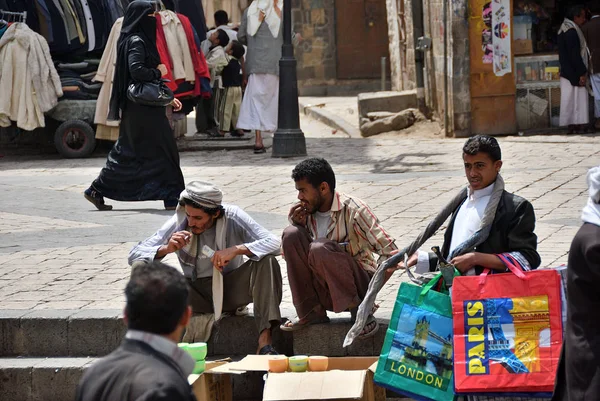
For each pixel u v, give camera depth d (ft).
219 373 26.25
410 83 88.48
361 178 55.21
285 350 30.63
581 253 19.51
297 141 67.15
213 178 57.77
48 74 70.38
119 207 51.01
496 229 24.22
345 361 27.35
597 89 73.92
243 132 80.74
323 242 28.02
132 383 14.75
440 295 24.26
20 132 75.41
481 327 23.54
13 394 29.84
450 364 24.07
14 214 48.75
